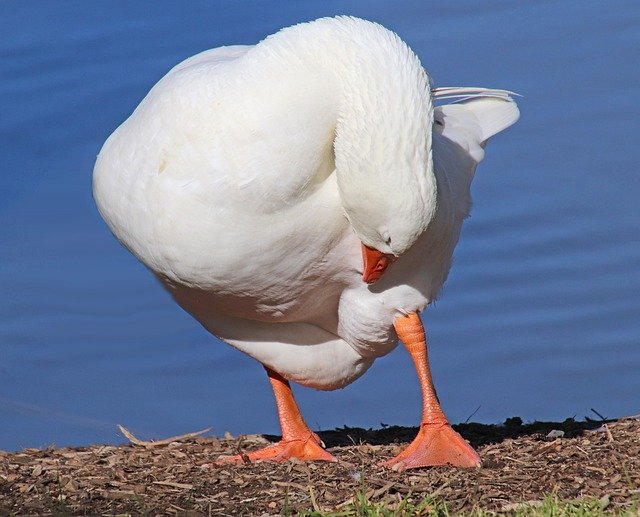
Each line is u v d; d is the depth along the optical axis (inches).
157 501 426.9
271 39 426.9
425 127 404.5
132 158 438.6
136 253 455.2
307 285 452.1
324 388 503.2
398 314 470.0
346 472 455.5
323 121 414.9
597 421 539.2
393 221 407.5
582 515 384.5
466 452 460.1
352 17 429.7
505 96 539.2
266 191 419.2
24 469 472.7
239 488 440.5
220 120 418.9
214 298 454.3
